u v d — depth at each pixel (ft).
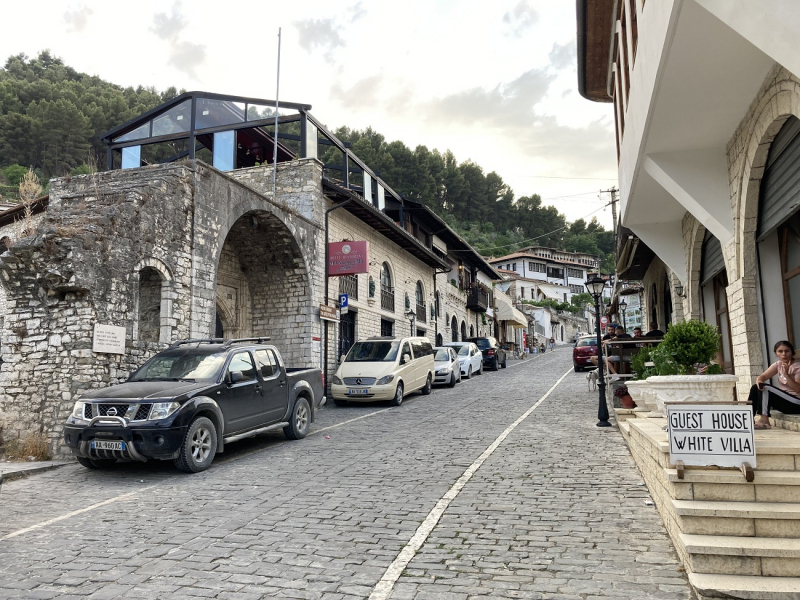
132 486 24.45
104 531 17.84
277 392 33.86
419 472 24.71
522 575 13.42
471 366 85.20
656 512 17.83
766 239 24.22
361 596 12.53
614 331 68.23
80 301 32.45
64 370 32.04
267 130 67.41
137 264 35.96
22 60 265.54
